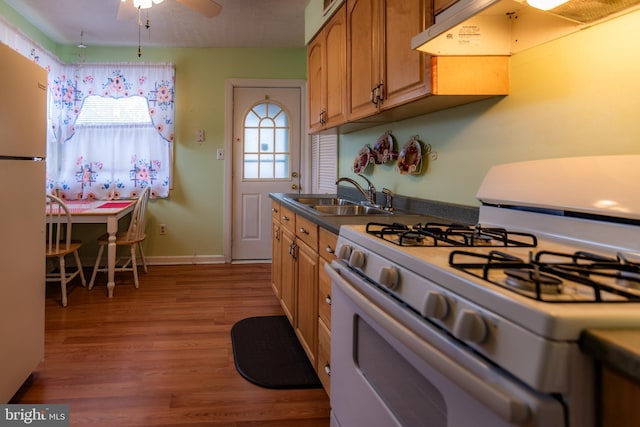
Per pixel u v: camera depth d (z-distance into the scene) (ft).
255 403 6.13
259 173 15.30
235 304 10.54
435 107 6.03
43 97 6.42
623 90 3.65
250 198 15.31
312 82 10.24
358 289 3.81
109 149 14.03
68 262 14.01
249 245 15.44
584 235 3.61
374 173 9.21
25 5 10.67
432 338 2.60
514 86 4.88
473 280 2.32
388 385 3.28
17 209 5.72
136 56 14.26
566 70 4.19
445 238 3.68
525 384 1.90
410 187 7.48
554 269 2.45
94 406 5.91
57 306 10.19
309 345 6.82
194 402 6.11
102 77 13.82
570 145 4.15
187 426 5.53
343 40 7.91
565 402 1.76
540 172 4.14
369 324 3.55
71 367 7.06
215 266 14.62
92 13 11.21
